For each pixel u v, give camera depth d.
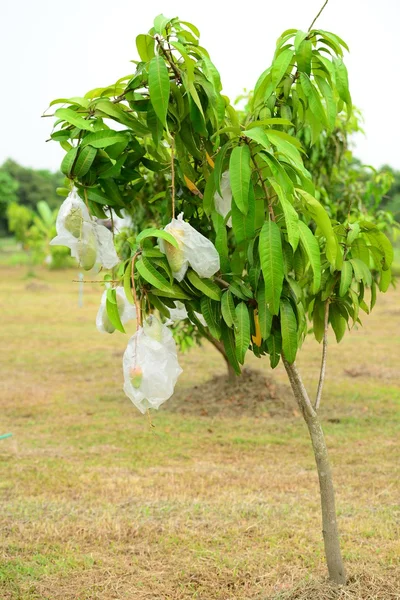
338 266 2.79
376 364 11.50
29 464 5.92
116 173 2.60
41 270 38.62
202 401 8.34
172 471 5.75
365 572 3.44
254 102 2.93
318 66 2.81
